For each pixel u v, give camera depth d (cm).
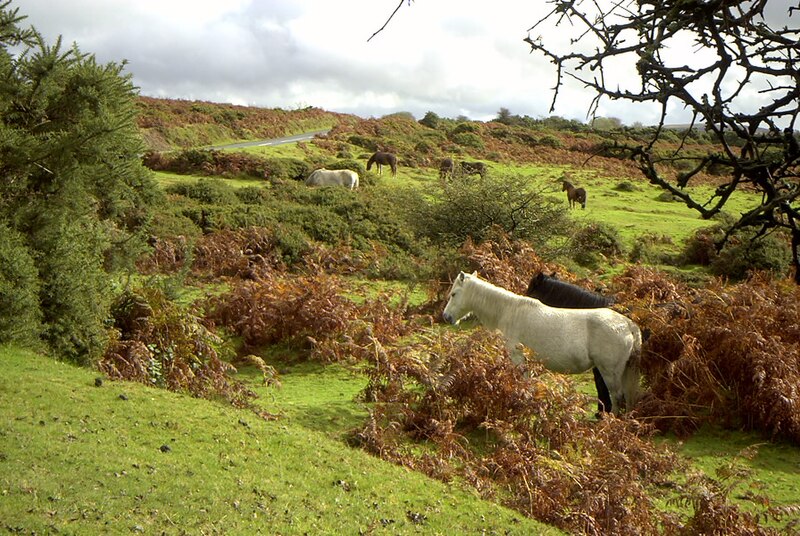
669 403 1095
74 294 980
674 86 248
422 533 636
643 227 3297
